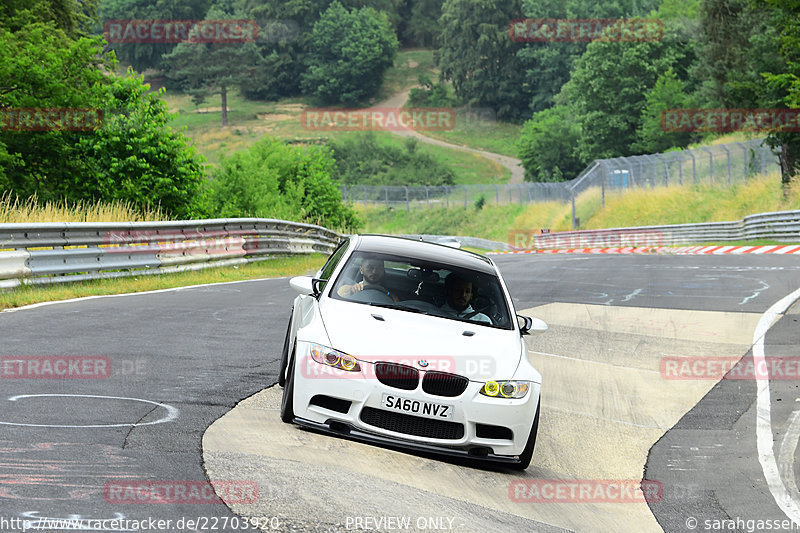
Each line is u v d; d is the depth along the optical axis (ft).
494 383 38.14
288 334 47.57
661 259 174.29
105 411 38.65
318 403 38.50
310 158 281.95
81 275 94.02
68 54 163.84
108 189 160.97
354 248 46.44
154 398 42.24
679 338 77.77
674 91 487.20
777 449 46.73
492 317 43.37
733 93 265.75
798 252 176.65
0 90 158.51
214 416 39.96
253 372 51.55
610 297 105.60
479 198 526.57
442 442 37.40
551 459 43.50
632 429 50.37
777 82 233.14
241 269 138.62
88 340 56.95
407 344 38.55
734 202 287.89
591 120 554.46
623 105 543.80
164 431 36.29
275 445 36.19
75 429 35.09
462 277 45.03
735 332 79.92
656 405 55.93
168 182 163.22
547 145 625.82
